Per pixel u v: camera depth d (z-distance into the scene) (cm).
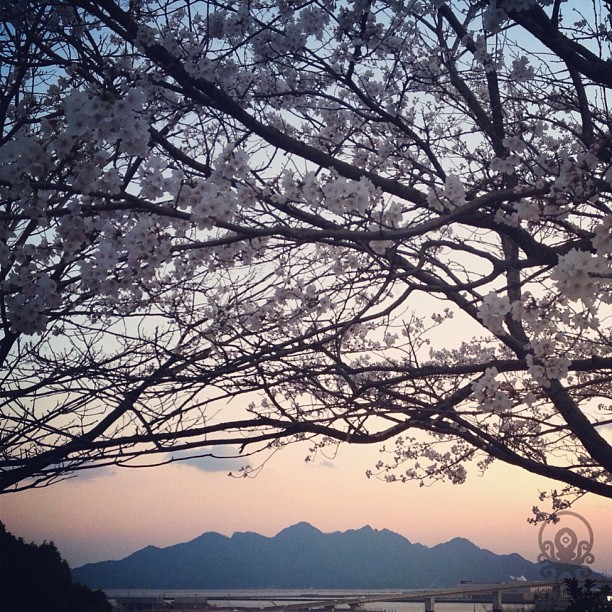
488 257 444
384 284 386
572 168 405
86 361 406
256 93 518
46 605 1888
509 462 545
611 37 468
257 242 446
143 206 317
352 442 446
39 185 291
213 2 427
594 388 601
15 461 363
